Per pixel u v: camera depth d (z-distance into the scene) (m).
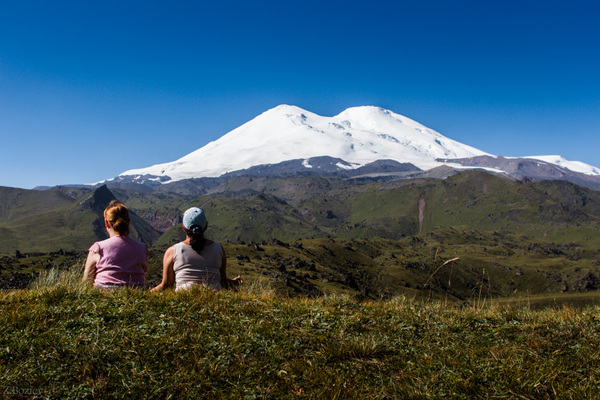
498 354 6.75
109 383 5.66
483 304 9.83
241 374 6.01
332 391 5.67
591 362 6.54
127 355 6.19
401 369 6.45
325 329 7.72
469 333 8.05
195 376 5.86
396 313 9.02
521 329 8.16
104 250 9.38
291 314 8.27
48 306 7.69
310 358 6.61
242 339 6.93
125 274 9.41
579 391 5.61
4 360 5.96
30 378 5.57
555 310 9.84
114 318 7.40
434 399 5.62
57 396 5.39
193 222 9.66
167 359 6.25
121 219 9.77
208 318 7.75
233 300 8.79
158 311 7.84
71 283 8.91
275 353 6.59
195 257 9.64
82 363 5.91
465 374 6.16
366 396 5.62
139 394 5.53
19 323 6.85
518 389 5.80
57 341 6.39
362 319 8.48
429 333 7.91
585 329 8.01
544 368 6.25
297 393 5.68
